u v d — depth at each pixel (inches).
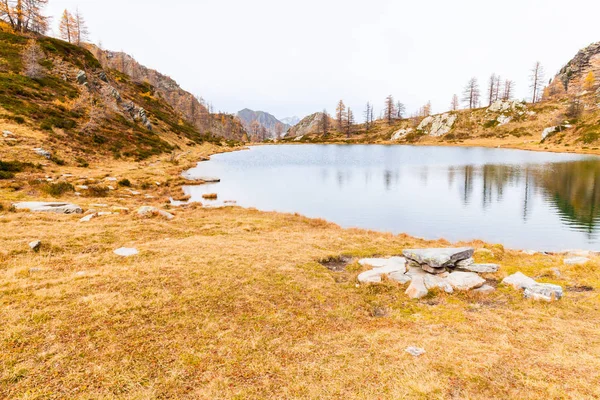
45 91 2415.1
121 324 351.6
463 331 377.1
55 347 306.5
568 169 2285.9
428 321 406.0
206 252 608.4
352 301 460.4
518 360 307.0
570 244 933.2
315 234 856.3
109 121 2696.9
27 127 1833.2
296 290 474.3
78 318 355.3
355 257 671.8
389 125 7490.2
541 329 376.8
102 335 330.6
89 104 2655.0
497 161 2928.2
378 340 354.0
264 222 960.9
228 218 992.2
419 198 1566.2
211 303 414.3
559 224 1124.5
